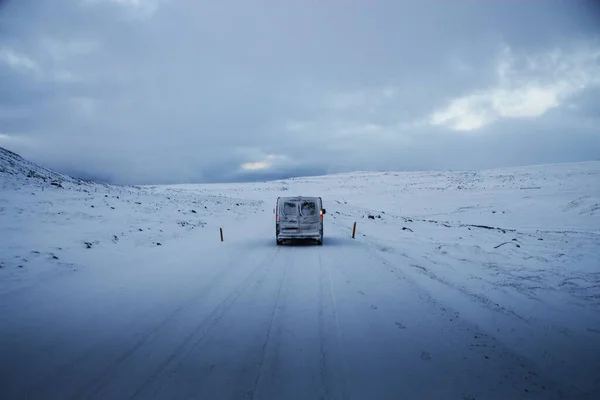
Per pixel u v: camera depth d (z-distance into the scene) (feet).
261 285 27.68
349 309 21.43
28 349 16.14
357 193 257.14
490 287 26.78
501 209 132.36
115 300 23.99
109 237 48.93
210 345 16.37
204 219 86.58
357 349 15.69
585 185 177.47
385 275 30.89
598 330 18.20
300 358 14.83
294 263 36.99
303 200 51.67
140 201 94.43
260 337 17.24
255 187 377.09
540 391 12.16
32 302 23.54
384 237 60.70
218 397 11.87
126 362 14.73
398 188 268.82
